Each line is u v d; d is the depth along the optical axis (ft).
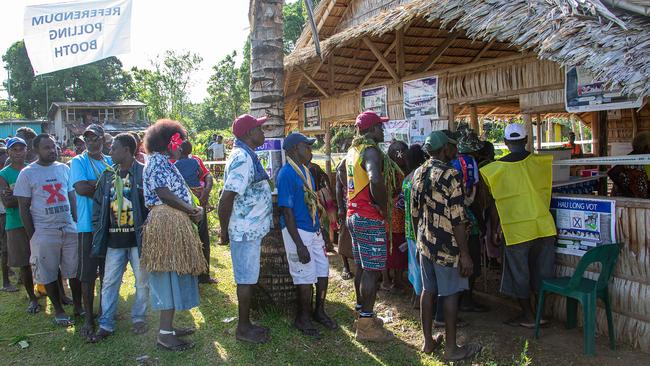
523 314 15.70
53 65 15.85
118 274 15.38
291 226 14.80
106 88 203.10
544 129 54.75
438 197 13.21
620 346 13.93
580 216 14.97
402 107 24.18
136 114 172.55
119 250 15.24
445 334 14.06
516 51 32.17
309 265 15.29
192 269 13.99
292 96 33.27
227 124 195.93
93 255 14.96
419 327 16.19
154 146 14.05
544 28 14.02
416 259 15.49
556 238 15.65
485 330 15.53
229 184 13.79
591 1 14.15
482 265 20.66
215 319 16.85
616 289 14.16
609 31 13.23
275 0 17.76
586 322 13.44
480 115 44.83
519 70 18.29
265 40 17.74
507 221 15.20
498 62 19.04
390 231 15.61
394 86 24.66
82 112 166.81
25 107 188.75
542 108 17.48
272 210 16.57
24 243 18.10
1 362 14.03
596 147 24.45
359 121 14.99
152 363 13.70
